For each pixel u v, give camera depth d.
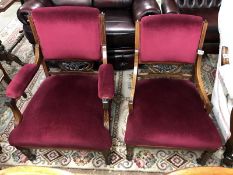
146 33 1.45
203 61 2.50
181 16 1.41
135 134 1.37
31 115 1.45
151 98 1.53
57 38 1.56
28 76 1.49
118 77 2.37
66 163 1.69
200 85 1.55
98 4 2.48
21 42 2.90
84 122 1.40
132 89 1.53
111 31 2.12
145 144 1.39
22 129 1.40
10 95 1.37
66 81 1.66
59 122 1.40
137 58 1.57
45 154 1.75
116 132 1.87
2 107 2.12
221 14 1.67
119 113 2.01
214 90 1.84
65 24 1.50
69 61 1.70
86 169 1.65
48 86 1.63
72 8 1.47
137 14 2.13
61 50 1.62
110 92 1.34
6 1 2.17
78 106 1.47
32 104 1.52
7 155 1.75
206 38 2.20
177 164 1.66
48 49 1.62
